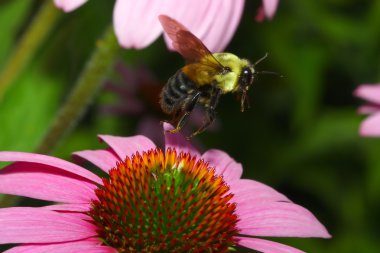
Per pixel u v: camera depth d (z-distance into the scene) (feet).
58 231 0.96
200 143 1.67
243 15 1.63
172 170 1.03
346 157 1.65
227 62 1.13
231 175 1.09
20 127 1.31
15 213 0.96
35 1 1.46
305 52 1.57
